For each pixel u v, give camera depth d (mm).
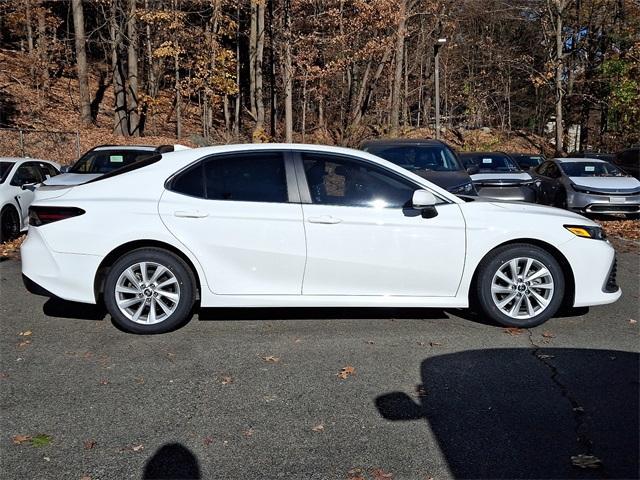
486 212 4965
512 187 11703
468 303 4941
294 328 4953
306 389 3738
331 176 4902
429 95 35594
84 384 3809
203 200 4793
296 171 4879
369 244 4781
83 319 5211
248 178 4875
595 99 30375
